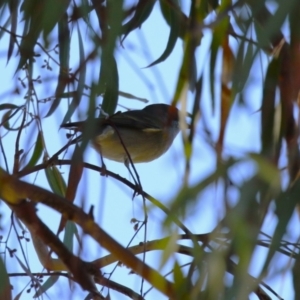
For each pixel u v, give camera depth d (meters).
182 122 4.90
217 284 4.41
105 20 5.13
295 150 4.74
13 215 5.90
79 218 4.89
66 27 6.61
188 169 4.50
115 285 6.18
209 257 4.50
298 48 4.78
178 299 4.78
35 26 6.11
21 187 4.90
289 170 4.71
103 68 4.78
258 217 4.32
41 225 5.12
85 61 5.02
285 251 4.82
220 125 4.64
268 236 4.57
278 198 4.55
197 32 4.37
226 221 4.24
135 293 6.07
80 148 4.66
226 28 5.13
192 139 4.71
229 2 5.09
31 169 6.28
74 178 5.29
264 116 5.11
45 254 6.29
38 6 6.05
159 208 4.77
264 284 5.97
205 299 4.53
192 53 5.06
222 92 5.12
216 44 5.11
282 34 5.15
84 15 5.52
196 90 5.05
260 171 4.22
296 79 4.91
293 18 4.61
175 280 4.82
